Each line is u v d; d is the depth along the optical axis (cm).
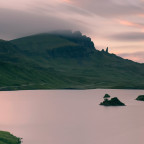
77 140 12256
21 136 12688
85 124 16375
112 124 16500
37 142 11631
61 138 12556
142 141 12300
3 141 10506
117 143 11906
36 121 17088
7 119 17512
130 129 14975
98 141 12175
